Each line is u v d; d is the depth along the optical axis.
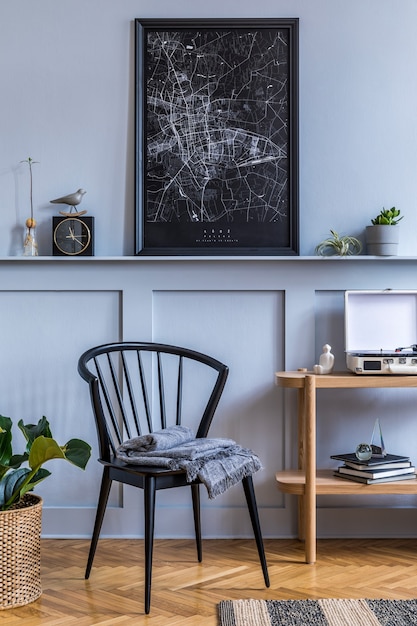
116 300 3.47
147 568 2.60
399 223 3.50
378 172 3.49
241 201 3.45
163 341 3.47
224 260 3.43
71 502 3.49
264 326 3.48
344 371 3.41
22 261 3.43
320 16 3.47
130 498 3.46
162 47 3.45
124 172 3.48
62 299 3.47
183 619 2.53
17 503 2.85
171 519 3.47
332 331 3.48
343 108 3.48
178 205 3.45
